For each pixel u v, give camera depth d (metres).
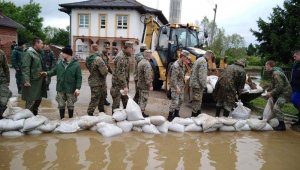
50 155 5.46
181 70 8.06
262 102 11.41
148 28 14.52
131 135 6.88
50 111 8.50
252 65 37.22
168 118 8.14
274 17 16.56
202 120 7.59
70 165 5.07
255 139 7.15
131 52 7.78
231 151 6.23
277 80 7.89
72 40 32.12
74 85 7.22
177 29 12.62
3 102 6.57
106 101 9.73
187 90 9.66
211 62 11.16
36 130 6.57
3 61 6.59
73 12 31.81
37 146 5.87
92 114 7.61
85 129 7.02
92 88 7.47
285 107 10.52
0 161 5.10
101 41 31.88
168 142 6.55
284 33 16.14
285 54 16.36
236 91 8.30
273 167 5.50
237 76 8.10
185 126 7.51
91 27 31.77
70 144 6.06
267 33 16.95
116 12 31.11
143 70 7.86
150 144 6.34
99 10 31.38
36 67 7.02
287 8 16.11
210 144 6.59
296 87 8.06
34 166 4.96
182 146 6.34
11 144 5.91
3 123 6.38
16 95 10.52
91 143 6.19
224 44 37.84
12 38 30.48
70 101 7.22
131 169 5.04
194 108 8.12
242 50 36.09
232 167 5.40
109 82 16.42
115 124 7.18
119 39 31.19
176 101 8.03
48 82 12.00
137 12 31.03
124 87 7.74
